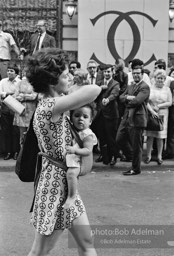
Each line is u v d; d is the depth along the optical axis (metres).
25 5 11.84
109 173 7.65
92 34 11.70
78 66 8.77
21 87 8.21
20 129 8.38
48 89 2.73
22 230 4.75
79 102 2.58
